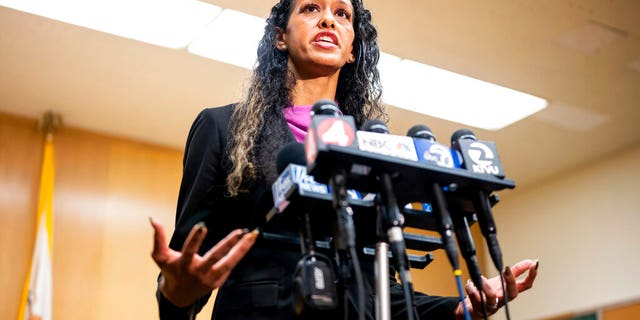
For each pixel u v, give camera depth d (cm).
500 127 599
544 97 553
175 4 447
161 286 137
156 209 600
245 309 140
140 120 589
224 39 480
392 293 161
